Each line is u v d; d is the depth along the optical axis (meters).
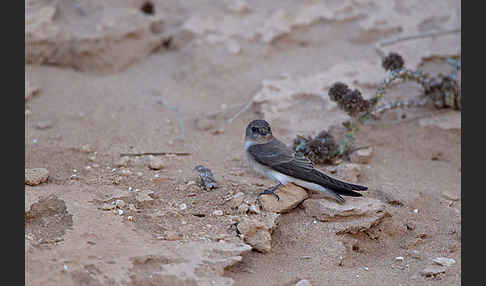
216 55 17.06
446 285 9.55
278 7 18.78
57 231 9.64
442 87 14.70
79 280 8.45
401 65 14.05
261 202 10.88
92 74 16.75
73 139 13.59
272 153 11.34
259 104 15.30
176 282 8.56
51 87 15.77
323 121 14.66
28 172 11.34
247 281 9.14
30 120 14.26
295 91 15.53
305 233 10.55
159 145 13.67
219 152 13.59
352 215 10.84
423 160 13.81
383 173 13.08
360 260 10.52
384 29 17.67
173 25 18.36
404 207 11.70
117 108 15.12
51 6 17.11
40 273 8.45
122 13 17.45
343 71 16.20
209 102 15.87
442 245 10.92
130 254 9.05
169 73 17.03
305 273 9.55
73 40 16.69
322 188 10.95
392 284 9.56
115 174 12.03
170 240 9.65
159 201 10.94
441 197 12.23
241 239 9.83
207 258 9.09
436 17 17.84
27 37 16.36
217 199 11.05
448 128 14.33
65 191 10.88
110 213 10.28
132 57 17.28
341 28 18.06
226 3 18.67
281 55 17.42
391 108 14.13
